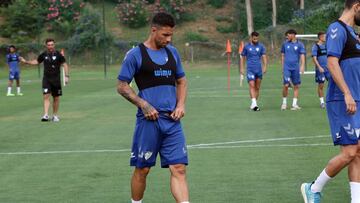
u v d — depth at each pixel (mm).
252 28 59625
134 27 64500
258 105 21406
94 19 62188
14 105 23453
